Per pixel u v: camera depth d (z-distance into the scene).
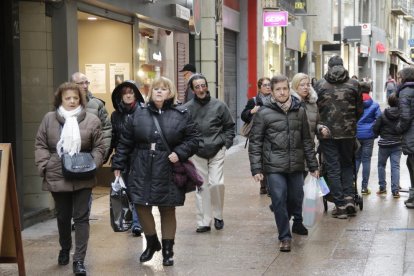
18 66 17.75
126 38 25.78
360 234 16.83
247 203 21.58
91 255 15.13
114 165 14.31
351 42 74.44
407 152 19.95
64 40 19.72
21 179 17.83
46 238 16.84
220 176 17.55
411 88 19.73
